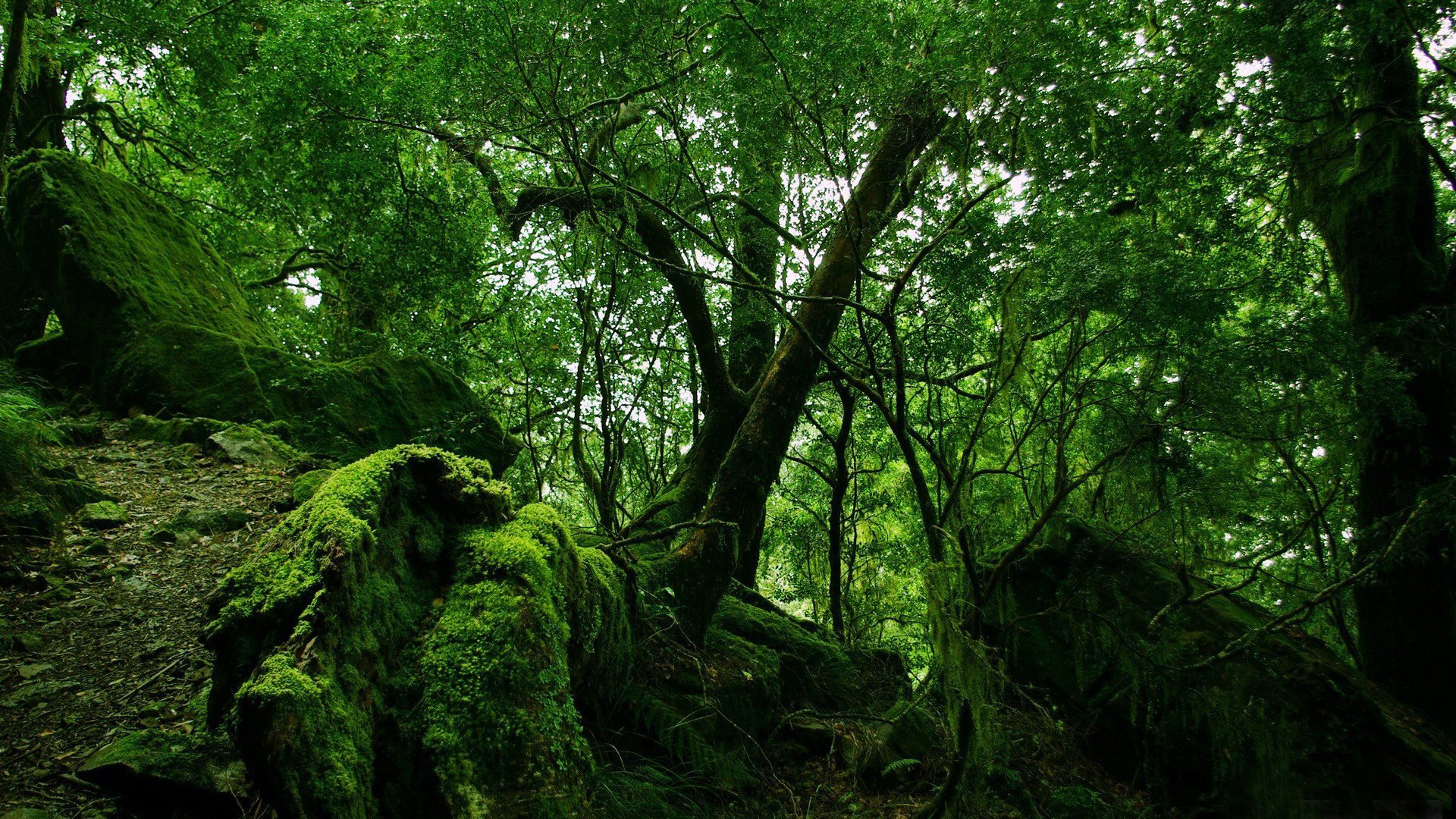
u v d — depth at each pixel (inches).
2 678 133.0
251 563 107.8
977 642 174.1
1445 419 304.7
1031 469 301.4
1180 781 233.9
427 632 113.6
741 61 201.6
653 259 203.3
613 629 165.5
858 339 303.6
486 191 341.7
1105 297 185.9
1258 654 240.8
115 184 318.7
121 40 377.1
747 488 227.9
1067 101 196.9
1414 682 294.8
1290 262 294.2
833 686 250.5
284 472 249.1
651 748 175.2
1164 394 205.8
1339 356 241.4
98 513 193.0
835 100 202.4
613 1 197.5
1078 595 250.1
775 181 249.3
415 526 124.6
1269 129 304.8
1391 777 215.3
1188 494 231.0
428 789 99.3
